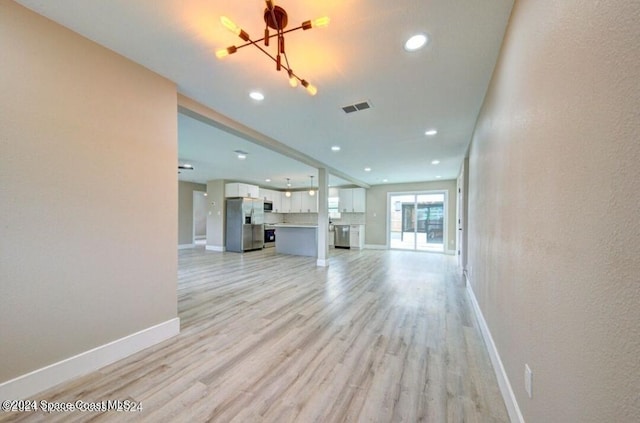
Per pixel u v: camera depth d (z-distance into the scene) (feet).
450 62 6.51
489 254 7.28
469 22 5.16
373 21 5.16
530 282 3.91
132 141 6.68
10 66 4.85
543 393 3.40
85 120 5.82
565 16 2.81
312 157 16.97
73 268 5.66
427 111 9.46
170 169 7.60
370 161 17.99
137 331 6.83
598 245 2.25
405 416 4.78
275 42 5.80
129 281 6.66
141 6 4.90
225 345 7.35
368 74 7.09
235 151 15.76
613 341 2.05
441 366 6.40
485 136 8.09
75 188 5.68
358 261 21.47
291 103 8.89
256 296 11.92
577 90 2.58
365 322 9.04
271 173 23.94
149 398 5.17
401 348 7.25
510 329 4.98
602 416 2.17
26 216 5.03
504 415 4.83
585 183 2.46
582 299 2.50
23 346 5.00
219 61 6.63
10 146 4.83
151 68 6.96
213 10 4.97
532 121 3.80
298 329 8.46
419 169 20.72
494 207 6.59
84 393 5.25
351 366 6.38
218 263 20.25
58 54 5.42
